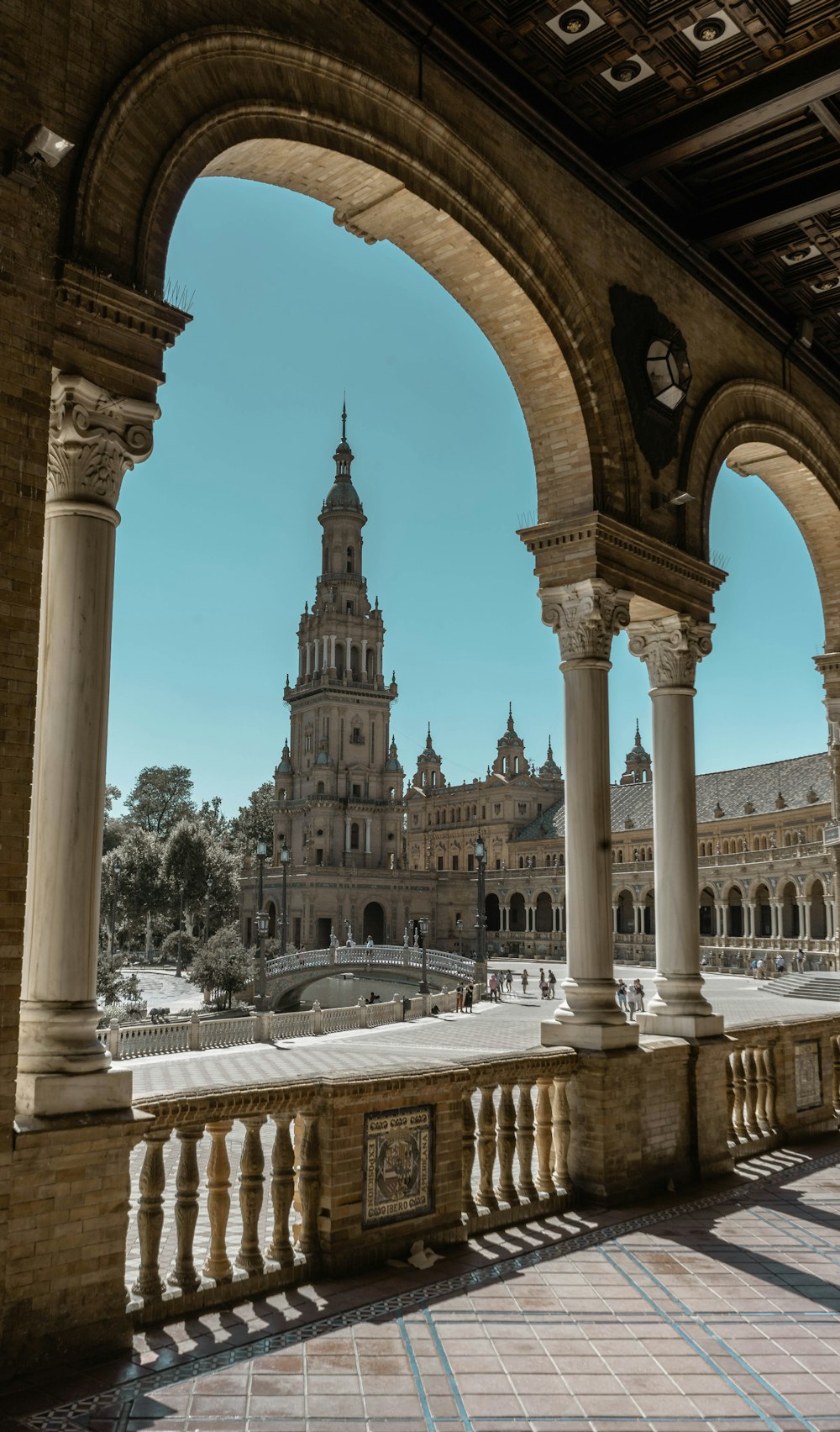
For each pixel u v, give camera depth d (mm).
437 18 8617
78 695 5879
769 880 68062
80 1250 5262
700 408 11617
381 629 103000
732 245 11891
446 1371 5227
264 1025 32344
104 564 6062
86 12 6074
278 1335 5578
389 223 9047
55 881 5734
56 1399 4793
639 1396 5035
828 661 15969
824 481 14586
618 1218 8219
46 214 5746
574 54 9180
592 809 9578
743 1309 6184
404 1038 33562
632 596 10164
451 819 114500
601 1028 9000
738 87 9602
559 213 9906
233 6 7043
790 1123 11320
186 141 6559
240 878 94938
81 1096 5473
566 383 9898
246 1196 6191
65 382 5844
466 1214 7516
